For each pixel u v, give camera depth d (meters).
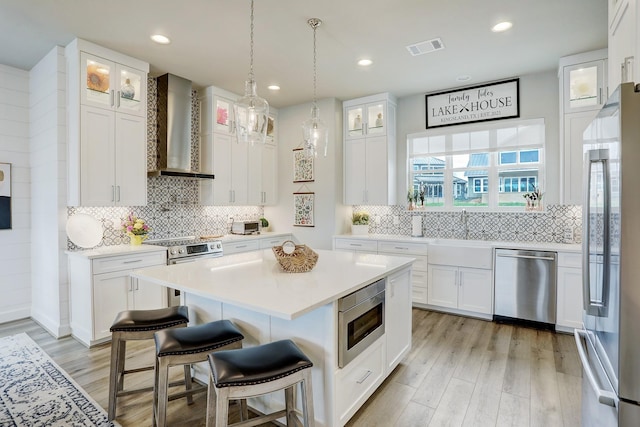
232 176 4.82
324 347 1.88
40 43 3.29
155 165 4.20
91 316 3.14
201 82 4.37
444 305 4.16
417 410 2.22
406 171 5.02
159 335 1.86
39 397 2.34
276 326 2.05
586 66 3.48
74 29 3.03
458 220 4.64
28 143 3.90
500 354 3.03
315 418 1.93
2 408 2.21
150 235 4.21
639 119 1.21
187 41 3.25
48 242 3.57
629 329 1.22
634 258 1.21
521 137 4.29
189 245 3.94
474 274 3.97
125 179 3.58
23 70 3.87
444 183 4.84
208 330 1.93
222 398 1.43
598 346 1.49
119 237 3.90
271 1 2.61
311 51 3.46
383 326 2.43
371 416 2.16
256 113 2.37
